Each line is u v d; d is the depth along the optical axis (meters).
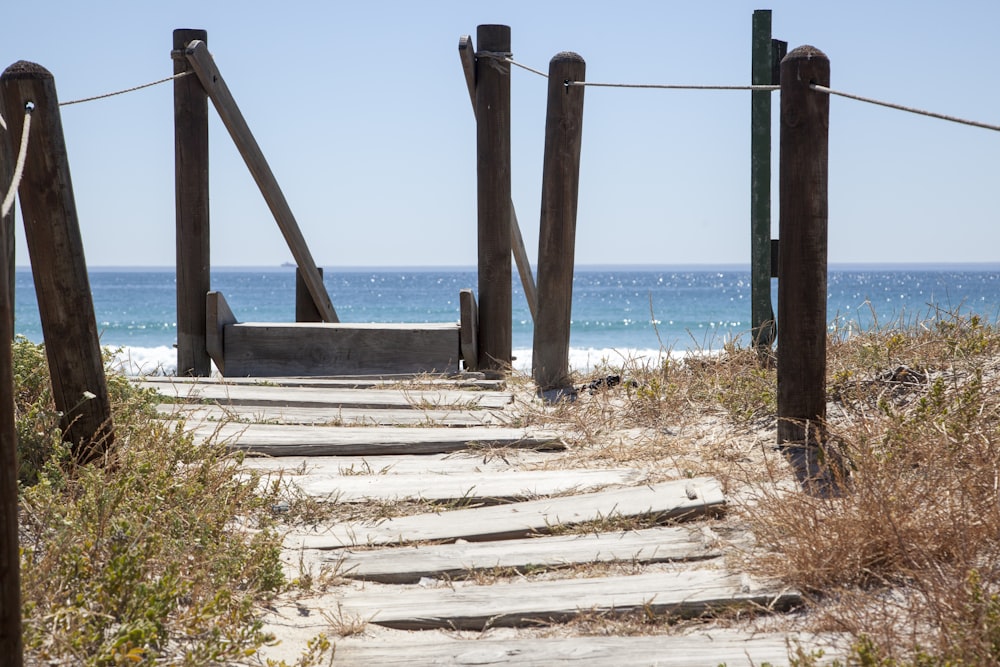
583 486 4.96
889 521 3.60
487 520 4.54
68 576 3.18
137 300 66.75
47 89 4.23
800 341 5.11
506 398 7.26
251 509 4.59
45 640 2.91
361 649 3.27
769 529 3.99
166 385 7.54
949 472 4.09
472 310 8.82
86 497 3.69
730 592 3.56
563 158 7.30
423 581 3.92
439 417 6.62
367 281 109.44
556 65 7.20
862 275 148.12
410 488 5.00
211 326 8.87
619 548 4.10
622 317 49.81
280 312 60.12
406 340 8.79
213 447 4.91
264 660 3.13
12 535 2.31
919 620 3.16
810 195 5.00
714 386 6.57
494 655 3.20
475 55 8.76
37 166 4.23
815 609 3.40
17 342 4.89
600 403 6.76
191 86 8.73
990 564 3.42
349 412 6.78
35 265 4.31
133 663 2.83
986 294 79.00
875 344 6.57
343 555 4.20
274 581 3.63
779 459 5.11
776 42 7.80
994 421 4.83
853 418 5.37
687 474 5.03
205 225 8.96
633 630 3.40
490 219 8.95
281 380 8.03
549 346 7.55
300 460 5.65
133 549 3.37
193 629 3.16
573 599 3.61
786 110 5.00
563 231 7.40
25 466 4.12
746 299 65.31
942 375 5.76
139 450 4.52
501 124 8.81
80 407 4.41
